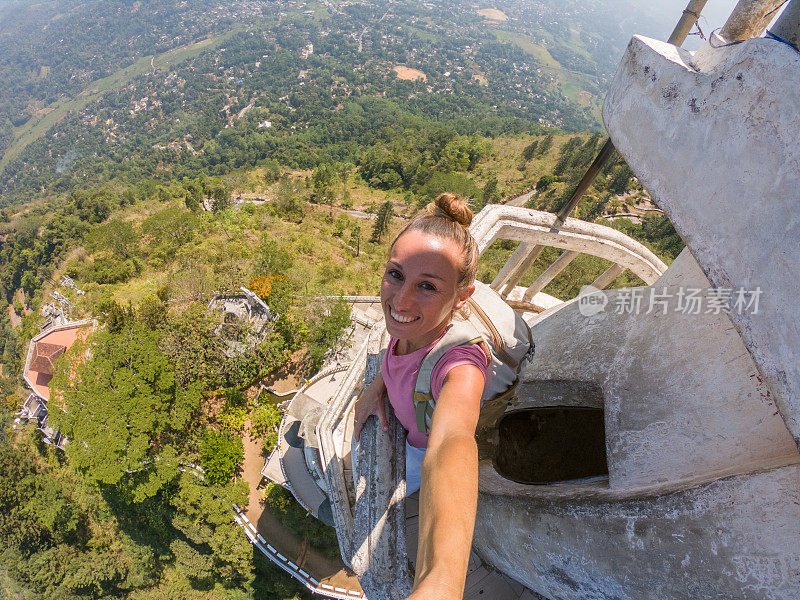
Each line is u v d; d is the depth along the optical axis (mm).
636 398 3080
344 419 7762
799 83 1314
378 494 2719
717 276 1683
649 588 1962
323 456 7449
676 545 1859
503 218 4520
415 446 2570
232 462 20594
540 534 2531
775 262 1395
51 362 24266
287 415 18859
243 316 24906
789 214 1344
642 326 3297
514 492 2924
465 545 1004
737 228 1582
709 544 1749
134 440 18156
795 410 1350
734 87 1613
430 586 894
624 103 2533
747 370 2342
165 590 25359
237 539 20375
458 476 1159
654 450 2752
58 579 25594
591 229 4723
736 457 2229
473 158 129500
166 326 22250
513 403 3980
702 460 2424
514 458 4219
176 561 24781
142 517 24875
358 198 103875
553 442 4375
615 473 2955
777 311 1393
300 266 34406
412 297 1557
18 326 77188
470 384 1580
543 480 4160
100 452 17562
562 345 4059
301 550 20359
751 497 1658
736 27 1961
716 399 2475
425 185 104062
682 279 3107
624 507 2086
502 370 2004
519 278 6945
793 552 1508
